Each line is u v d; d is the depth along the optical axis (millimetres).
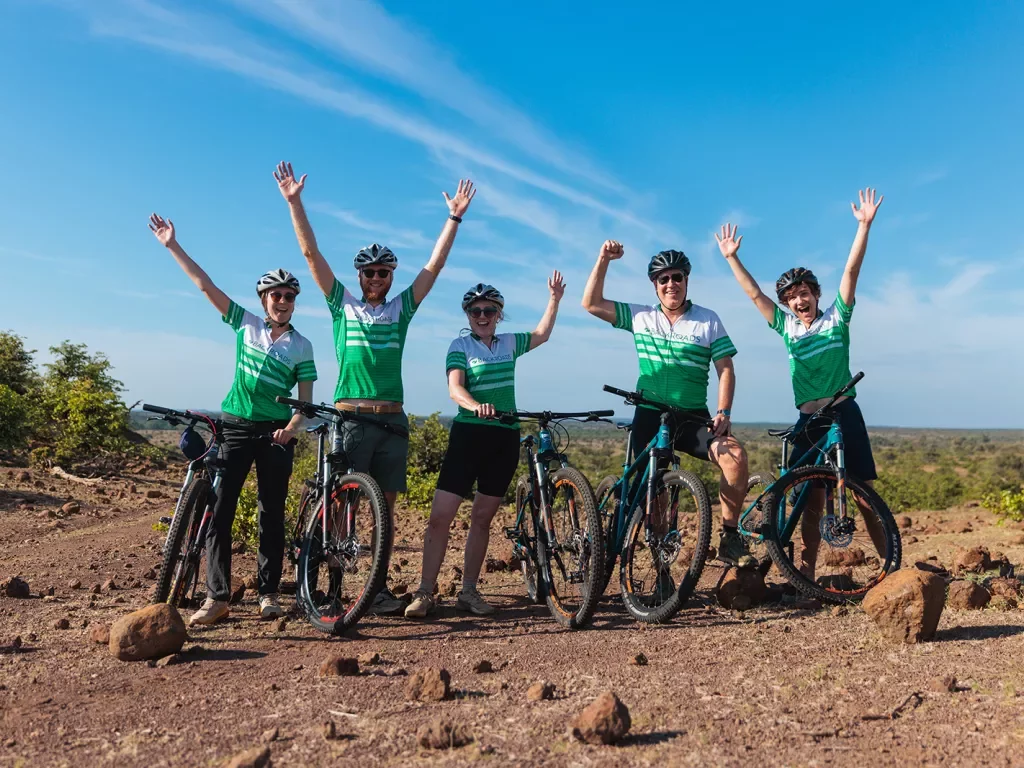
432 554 5168
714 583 6016
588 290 5398
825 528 5027
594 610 4859
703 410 5219
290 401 4676
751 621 4621
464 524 11141
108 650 4133
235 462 5027
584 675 3533
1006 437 199125
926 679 3256
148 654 3918
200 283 5121
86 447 20141
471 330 5402
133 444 22594
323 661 3775
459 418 5285
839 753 2520
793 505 5270
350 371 5121
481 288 5316
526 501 5430
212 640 4418
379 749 2652
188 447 4926
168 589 4820
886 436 198750
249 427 5070
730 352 5137
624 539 4988
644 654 3885
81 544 9109
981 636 3918
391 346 5164
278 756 2615
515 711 3010
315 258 5094
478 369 5281
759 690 3193
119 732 2893
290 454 5188
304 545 5023
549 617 5055
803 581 4902
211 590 4941
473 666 3725
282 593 5531
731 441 5047
